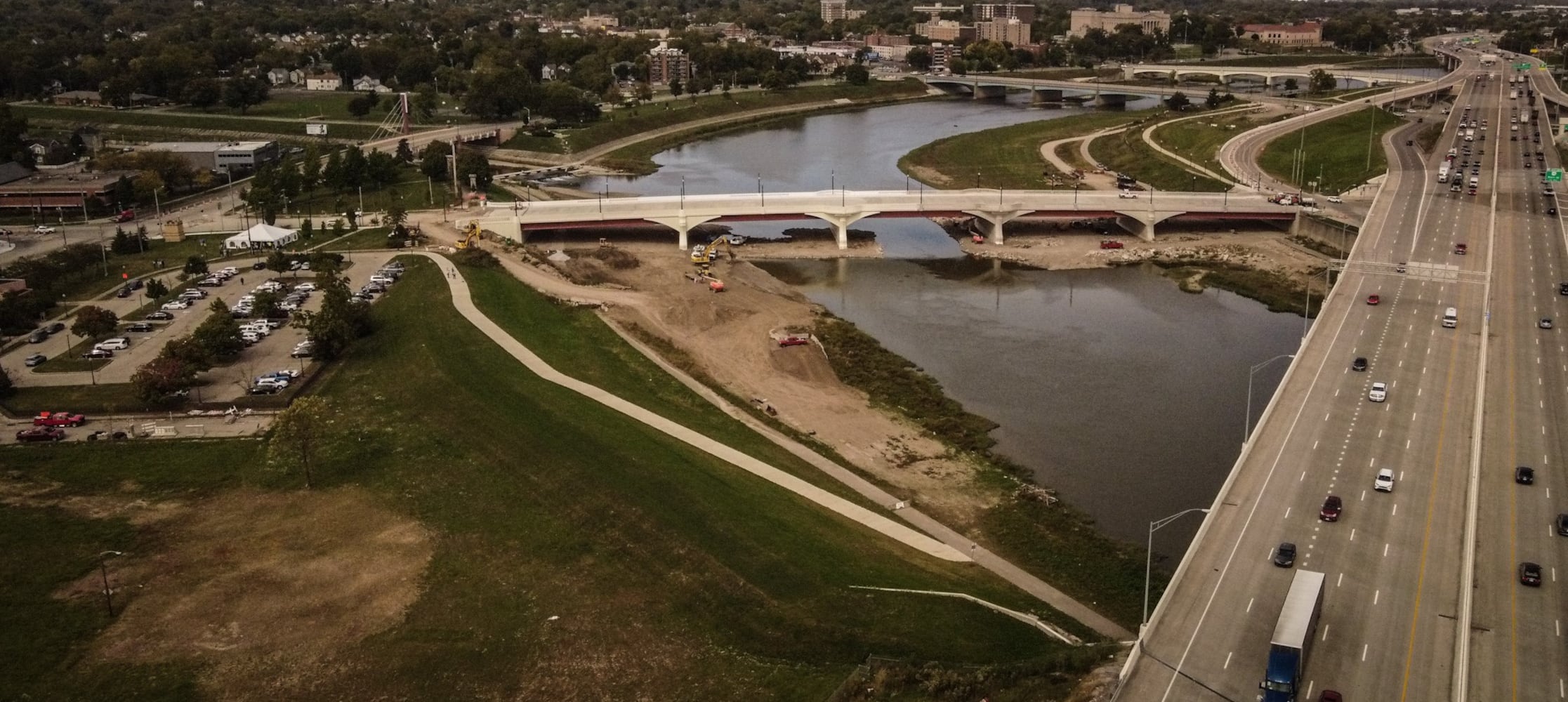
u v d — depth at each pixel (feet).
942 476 637.30
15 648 463.83
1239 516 510.99
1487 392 653.30
